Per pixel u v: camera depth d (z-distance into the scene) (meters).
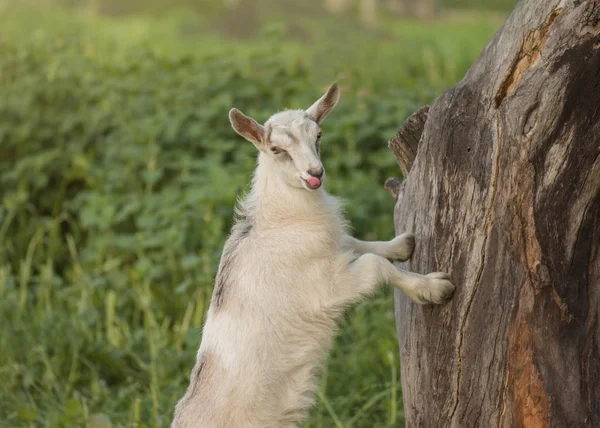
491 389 4.84
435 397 5.17
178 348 8.64
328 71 14.61
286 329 5.54
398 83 14.52
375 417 7.43
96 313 9.00
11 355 8.49
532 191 4.58
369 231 10.11
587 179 4.52
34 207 11.67
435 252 5.11
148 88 12.80
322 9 22.86
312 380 5.68
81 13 24.14
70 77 13.33
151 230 10.42
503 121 4.63
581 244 4.62
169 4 25.12
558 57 4.42
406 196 5.47
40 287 9.85
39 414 7.81
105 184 11.45
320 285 5.50
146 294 9.28
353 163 10.98
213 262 9.57
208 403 5.63
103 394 8.00
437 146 5.01
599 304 4.66
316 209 5.64
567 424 4.62
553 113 4.46
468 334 4.91
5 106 12.45
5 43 14.89
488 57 4.80
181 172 11.41
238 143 11.80
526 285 4.64
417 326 5.29
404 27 22.02
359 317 8.61
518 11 4.64
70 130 12.37
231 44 19.56
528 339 4.67
